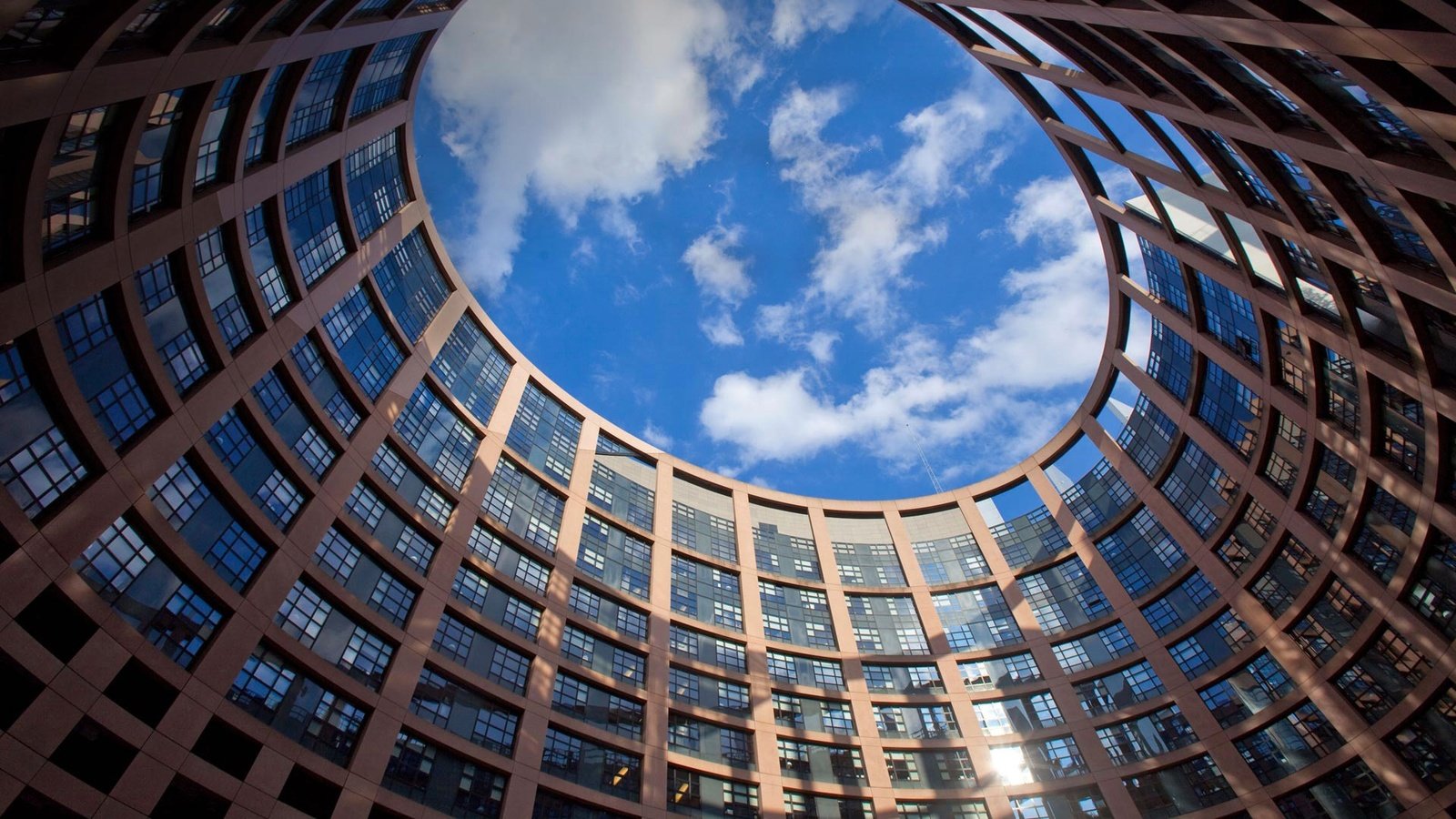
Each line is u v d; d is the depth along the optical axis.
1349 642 35.94
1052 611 51.00
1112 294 52.69
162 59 20.33
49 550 19.95
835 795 41.56
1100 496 53.56
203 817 22.27
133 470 22.72
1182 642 44.50
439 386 42.22
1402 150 21.08
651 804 36.09
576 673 38.62
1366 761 34.38
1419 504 31.25
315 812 25.84
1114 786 41.28
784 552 56.19
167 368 25.09
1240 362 41.06
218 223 26.97
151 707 22.36
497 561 39.81
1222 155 32.28
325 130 34.53
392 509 35.50
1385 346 30.48
